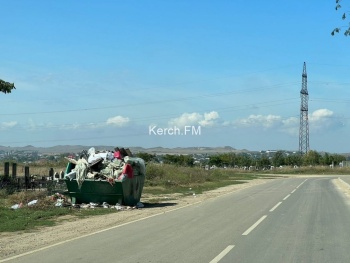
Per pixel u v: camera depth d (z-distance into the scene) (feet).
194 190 119.24
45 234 44.19
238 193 106.83
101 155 72.54
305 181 178.70
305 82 336.49
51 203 68.23
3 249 35.99
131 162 72.28
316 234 42.32
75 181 68.13
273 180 193.36
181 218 55.83
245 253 33.24
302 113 347.56
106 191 68.33
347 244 37.04
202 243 37.52
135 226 48.75
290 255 32.58
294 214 59.47
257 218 55.11
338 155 393.91
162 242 38.14
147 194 103.71
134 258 31.60
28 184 91.35
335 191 111.24
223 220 53.31
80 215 59.98
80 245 37.09
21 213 58.75
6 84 91.97
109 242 38.42
